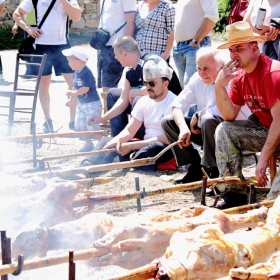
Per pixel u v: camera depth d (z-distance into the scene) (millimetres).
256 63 4785
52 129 8195
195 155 5801
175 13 7469
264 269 2615
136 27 7824
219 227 3078
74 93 7348
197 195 5539
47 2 8281
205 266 2658
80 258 2785
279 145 4977
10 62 15492
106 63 8094
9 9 18828
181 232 3029
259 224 3242
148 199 5441
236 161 5043
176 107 5777
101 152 5227
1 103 10312
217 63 5516
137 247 2951
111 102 7234
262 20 5516
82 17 19078
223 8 18266
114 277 2498
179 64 7547
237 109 5152
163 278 2512
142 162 4680
